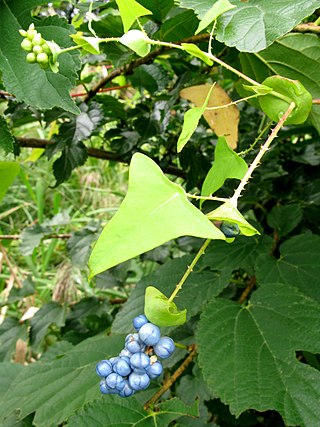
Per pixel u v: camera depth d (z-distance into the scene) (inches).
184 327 8.2
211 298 6.7
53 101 4.9
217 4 4.3
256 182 9.0
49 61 4.3
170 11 7.0
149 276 7.2
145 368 3.9
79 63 4.9
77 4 6.9
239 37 4.4
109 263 3.2
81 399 5.9
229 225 4.1
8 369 7.3
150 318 4.0
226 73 7.4
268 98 4.7
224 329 5.7
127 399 5.4
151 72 8.4
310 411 4.9
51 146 8.3
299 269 6.7
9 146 5.6
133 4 4.4
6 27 5.2
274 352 5.4
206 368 5.4
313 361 7.4
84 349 6.6
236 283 8.3
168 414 5.3
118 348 6.6
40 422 5.8
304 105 4.6
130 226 3.3
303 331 5.6
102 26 6.9
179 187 3.4
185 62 8.8
